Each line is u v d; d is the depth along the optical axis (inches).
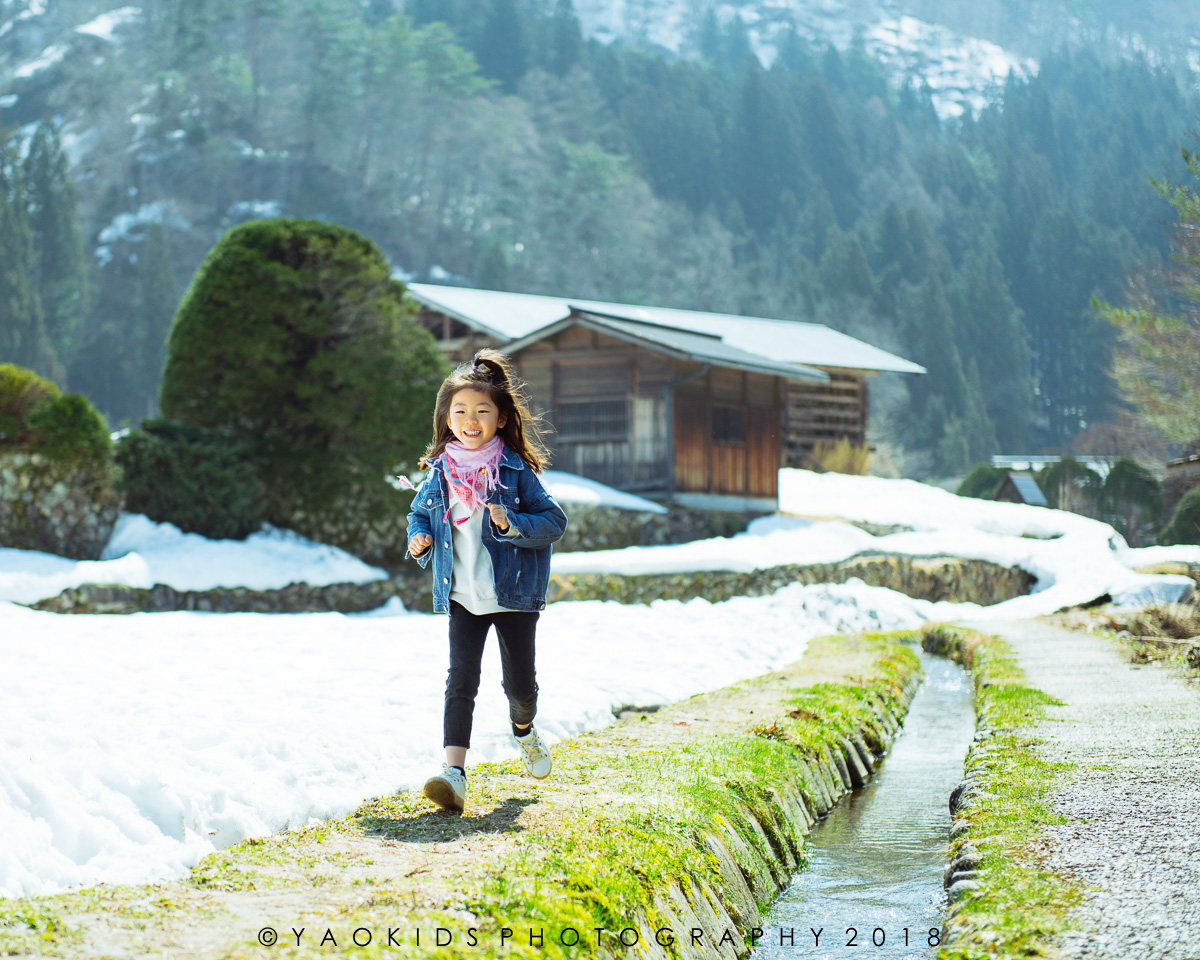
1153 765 195.8
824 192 5654.5
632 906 124.6
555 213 4608.8
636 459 940.0
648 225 4579.2
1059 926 111.3
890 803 240.5
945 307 4598.9
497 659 327.9
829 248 4913.9
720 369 1002.7
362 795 180.7
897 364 1428.4
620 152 5467.5
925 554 909.2
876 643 534.9
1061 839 146.6
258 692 247.6
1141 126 7603.4
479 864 129.6
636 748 227.8
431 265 4665.4
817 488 1198.9
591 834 146.8
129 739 181.3
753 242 5418.3
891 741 313.9
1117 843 142.8
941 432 4168.3
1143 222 5900.6
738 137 6225.4
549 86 5536.4
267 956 94.8
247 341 738.2
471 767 206.2
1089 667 380.8
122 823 142.3
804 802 215.6
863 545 903.1
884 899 169.8
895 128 7372.1
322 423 757.9
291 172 4884.4
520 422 178.1
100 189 4827.8
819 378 1038.4
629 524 866.8
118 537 673.0
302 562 706.2
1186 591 792.9
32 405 641.0
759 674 405.1
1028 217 6077.8
